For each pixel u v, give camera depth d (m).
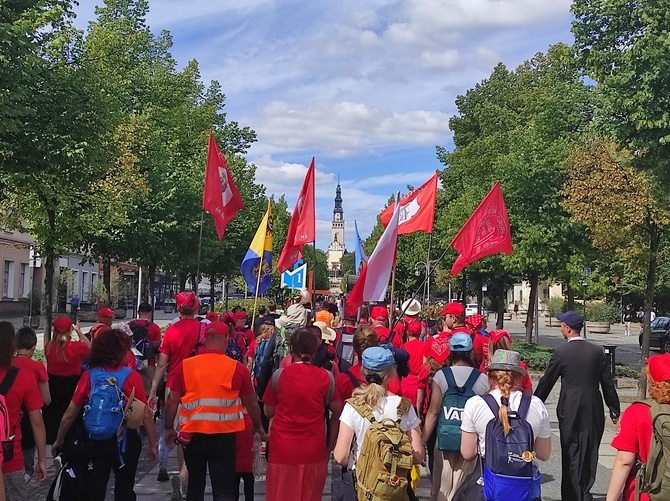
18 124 11.12
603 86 11.86
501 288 35.06
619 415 6.70
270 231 13.24
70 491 5.39
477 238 11.41
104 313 9.71
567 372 6.64
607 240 18.64
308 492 5.31
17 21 10.62
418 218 12.08
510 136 29.02
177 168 27.03
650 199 15.66
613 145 17.38
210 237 29.52
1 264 43.25
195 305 7.73
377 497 4.41
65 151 12.62
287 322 9.47
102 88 15.01
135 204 24.00
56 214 17.33
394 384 5.41
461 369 6.17
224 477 5.49
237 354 8.16
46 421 8.56
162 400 9.98
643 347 17.33
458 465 6.19
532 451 4.57
